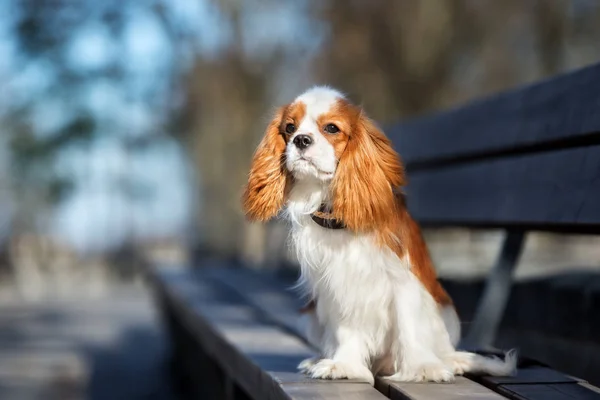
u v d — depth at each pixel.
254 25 17.58
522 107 3.75
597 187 2.93
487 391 2.46
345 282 2.70
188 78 18.89
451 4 11.55
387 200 2.66
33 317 13.02
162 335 10.44
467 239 8.61
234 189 18.92
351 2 12.39
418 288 2.75
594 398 2.43
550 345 4.18
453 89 12.09
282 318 4.37
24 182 26.98
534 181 3.50
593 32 11.45
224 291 6.52
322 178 2.68
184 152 22.36
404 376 2.66
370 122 2.81
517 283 4.64
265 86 17.70
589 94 3.13
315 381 2.63
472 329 3.74
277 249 10.78
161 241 26.45
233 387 3.80
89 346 9.52
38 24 24.62
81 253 26.48
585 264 7.45
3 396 6.65
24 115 26.11
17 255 24.33
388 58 11.91
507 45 12.15
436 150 4.89
